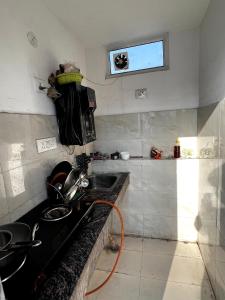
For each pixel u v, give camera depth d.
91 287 1.58
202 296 1.46
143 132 2.11
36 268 0.71
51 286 0.65
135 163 2.09
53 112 1.48
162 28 1.82
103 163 2.17
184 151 2.03
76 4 1.41
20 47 1.15
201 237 1.90
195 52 1.86
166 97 2.00
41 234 0.94
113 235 2.29
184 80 1.93
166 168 2.02
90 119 1.68
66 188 1.26
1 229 0.82
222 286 1.30
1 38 1.01
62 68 1.45
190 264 1.79
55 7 1.43
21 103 1.15
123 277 1.68
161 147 2.09
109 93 2.16
